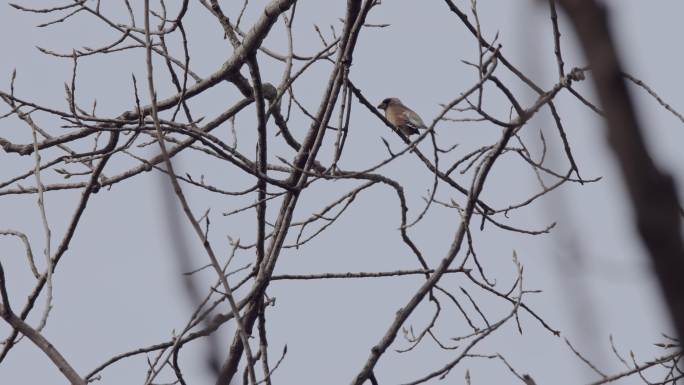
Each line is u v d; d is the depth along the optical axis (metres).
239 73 13.08
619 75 1.79
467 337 11.81
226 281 8.63
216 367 3.73
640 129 1.78
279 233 12.03
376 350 10.67
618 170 1.79
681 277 1.74
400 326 10.82
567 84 9.34
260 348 10.87
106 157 12.19
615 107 1.79
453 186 12.31
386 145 10.09
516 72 10.13
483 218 11.98
